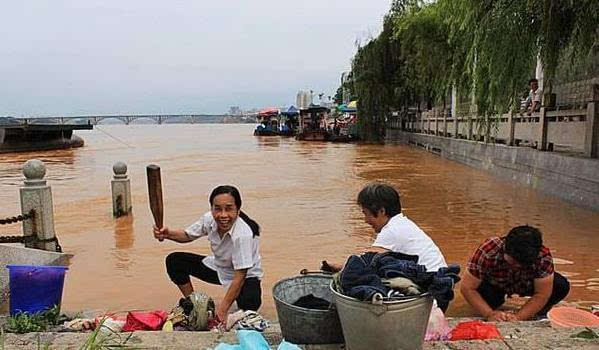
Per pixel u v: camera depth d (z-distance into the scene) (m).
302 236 8.17
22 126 30.55
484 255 4.42
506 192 12.50
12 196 13.09
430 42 22.73
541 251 4.27
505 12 9.30
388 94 31.31
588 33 8.59
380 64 30.84
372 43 31.00
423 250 3.66
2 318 4.18
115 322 4.06
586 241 7.59
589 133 10.45
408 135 31.11
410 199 11.62
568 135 11.48
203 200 11.73
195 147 33.88
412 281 2.78
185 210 10.52
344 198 11.91
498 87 9.77
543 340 3.20
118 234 8.41
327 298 3.53
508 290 4.46
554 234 8.05
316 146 31.69
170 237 4.53
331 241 7.85
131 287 5.84
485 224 8.91
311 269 6.46
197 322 4.09
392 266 2.89
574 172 10.67
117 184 9.88
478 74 10.39
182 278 4.88
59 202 11.54
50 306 4.34
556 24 8.76
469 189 13.09
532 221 9.05
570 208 10.27
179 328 4.10
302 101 63.22
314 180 15.23
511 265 4.29
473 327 3.45
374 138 32.78
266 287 5.80
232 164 20.58
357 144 32.44
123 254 7.20
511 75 9.55
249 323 3.88
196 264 4.84
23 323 3.87
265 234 8.31
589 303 5.20
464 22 10.02
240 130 85.06
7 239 6.68
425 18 22.48
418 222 9.12
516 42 9.34
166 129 98.69
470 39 10.43
